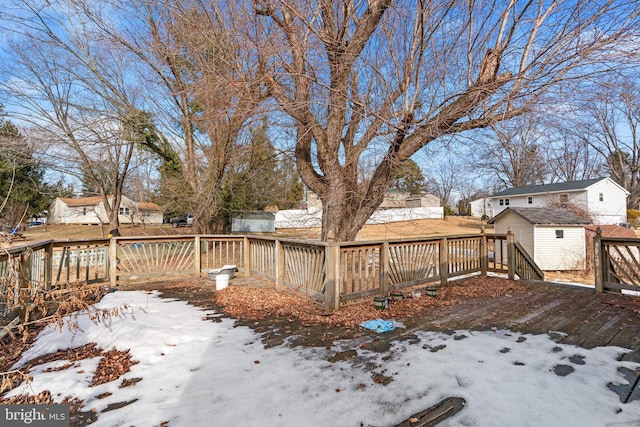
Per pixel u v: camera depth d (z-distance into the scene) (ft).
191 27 20.99
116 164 41.32
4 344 9.64
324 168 21.26
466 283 19.16
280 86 19.19
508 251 20.92
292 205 41.93
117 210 43.34
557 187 72.38
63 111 33.55
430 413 6.07
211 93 21.18
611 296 15.51
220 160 32.37
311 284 14.46
